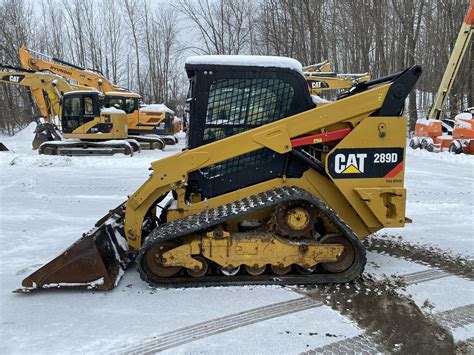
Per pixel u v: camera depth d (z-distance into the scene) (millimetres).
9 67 17156
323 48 28656
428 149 15523
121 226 4500
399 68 26141
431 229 5773
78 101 15422
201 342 2938
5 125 33000
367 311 3391
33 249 5031
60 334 3059
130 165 12312
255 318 3266
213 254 3764
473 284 3949
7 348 2879
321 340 2961
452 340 2979
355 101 3949
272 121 4156
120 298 3633
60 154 15375
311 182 4172
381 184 4027
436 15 26578
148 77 42062
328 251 3805
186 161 3945
